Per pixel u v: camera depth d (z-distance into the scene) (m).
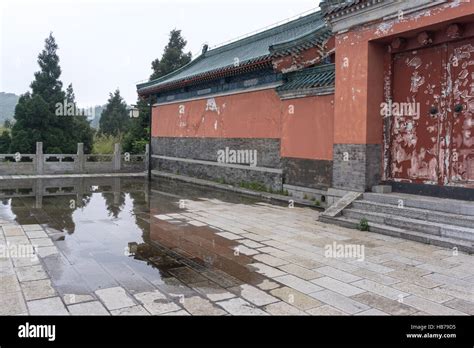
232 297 5.07
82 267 6.20
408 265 6.35
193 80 18.12
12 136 25.56
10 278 5.66
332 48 12.98
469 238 7.21
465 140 8.59
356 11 9.94
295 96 13.18
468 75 8.52
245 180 16.08
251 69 14.98
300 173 13.24
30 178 18.66
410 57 9.66
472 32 8.27
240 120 16.52
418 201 8.68
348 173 10.47
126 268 6.19
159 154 23.44
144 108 28.64
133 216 10.38
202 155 19.27
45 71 27.00
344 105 10.57
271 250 7.25
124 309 4.69
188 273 5.98
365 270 6.12
